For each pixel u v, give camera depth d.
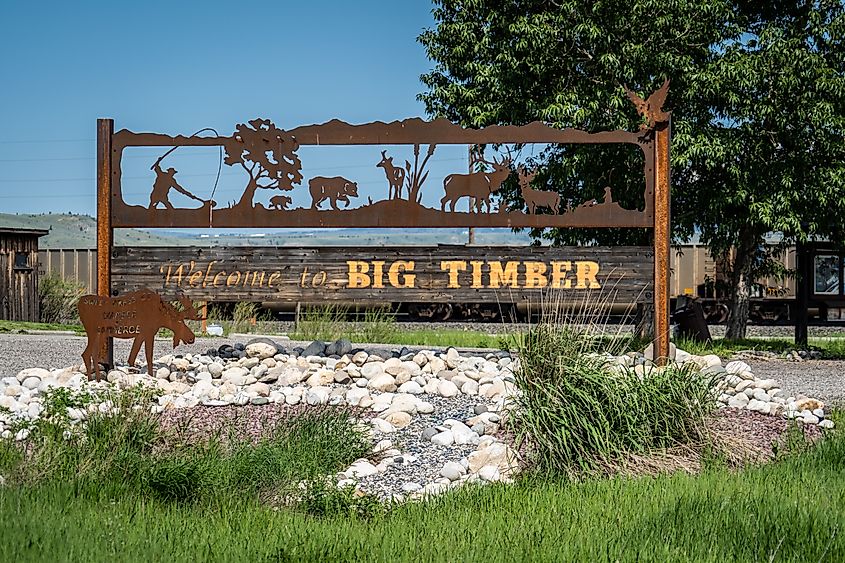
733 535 4.91
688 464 6.91
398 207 10.75
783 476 6.23
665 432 7.19
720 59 15.96
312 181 10.77
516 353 8.30
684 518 5.19
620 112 16.05
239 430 7.50
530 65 16.58
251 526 5.12
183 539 4.77
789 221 15.72
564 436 6.74
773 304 25.98
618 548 4.69
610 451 6.88
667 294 10.35
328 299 10.71
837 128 15.75
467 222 10.73
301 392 8.99
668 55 15.96
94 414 7.14
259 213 10.77
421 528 5.14
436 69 18.00
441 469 6.82
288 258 10.72
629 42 16.08
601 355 7.73
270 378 9.93
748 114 15.99
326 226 10.75
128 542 4.61
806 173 16.00
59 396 7.73
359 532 5.04
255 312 22.70
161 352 14.39
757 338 21.25
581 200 17.12
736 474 6.35
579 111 15.76
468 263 10.62
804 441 7.24
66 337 18.73
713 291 26.09
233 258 10.72
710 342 16.78
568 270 10.50
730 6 16.86
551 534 4.97
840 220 16.25
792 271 18.59
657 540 4.83
